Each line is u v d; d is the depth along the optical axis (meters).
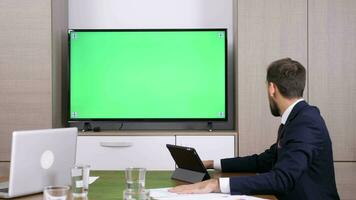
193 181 2.76
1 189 2.53
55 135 2.53
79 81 5.09
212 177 2.91
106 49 5.09
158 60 5.08
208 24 5.33
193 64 5.07
